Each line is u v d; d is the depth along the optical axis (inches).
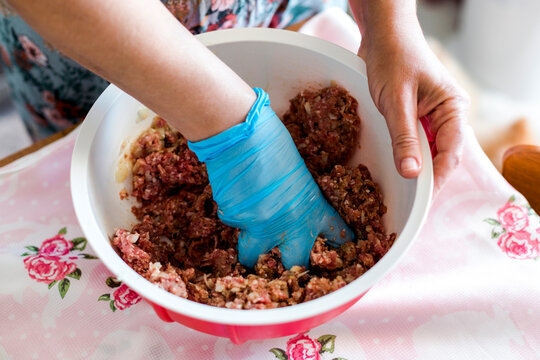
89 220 25.1
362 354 29.4
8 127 71.4
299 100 33.8
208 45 30.5
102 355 29.5
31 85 45.4
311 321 24.1
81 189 26.2
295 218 28.9
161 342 29.9
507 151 39.6
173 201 33.1
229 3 38.6
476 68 63.4
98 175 28.6
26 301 31.4
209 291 29.0
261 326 23.4
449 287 31.8
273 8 42.2
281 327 24.1
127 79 22.0
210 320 21.9
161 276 27.3
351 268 28.6
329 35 42.5
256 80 33.5
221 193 28.3
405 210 27.0
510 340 29.8
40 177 37.5
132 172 33.0
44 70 42.9
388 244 28.4
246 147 26.8
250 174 27.3
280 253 29.6
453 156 29.8
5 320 30.8
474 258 33.0
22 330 30.4
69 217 35.7
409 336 30.0
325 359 29.2
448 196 35.9
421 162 26.3
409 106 28.0
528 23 55.0
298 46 30.6
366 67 29.8
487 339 29.9
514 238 33.6
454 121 30.1
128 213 32.4
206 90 23.7
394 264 22.5
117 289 31.9
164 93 22.9
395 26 29.9
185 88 23.0
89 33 19.9
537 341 29.8
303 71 32.1
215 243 32.1
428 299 31.3
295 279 28.2
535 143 60.1
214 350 29.6
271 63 32.2
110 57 20.9
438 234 34.3
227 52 31.3
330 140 32.6
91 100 46.2
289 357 29.3
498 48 59.2
